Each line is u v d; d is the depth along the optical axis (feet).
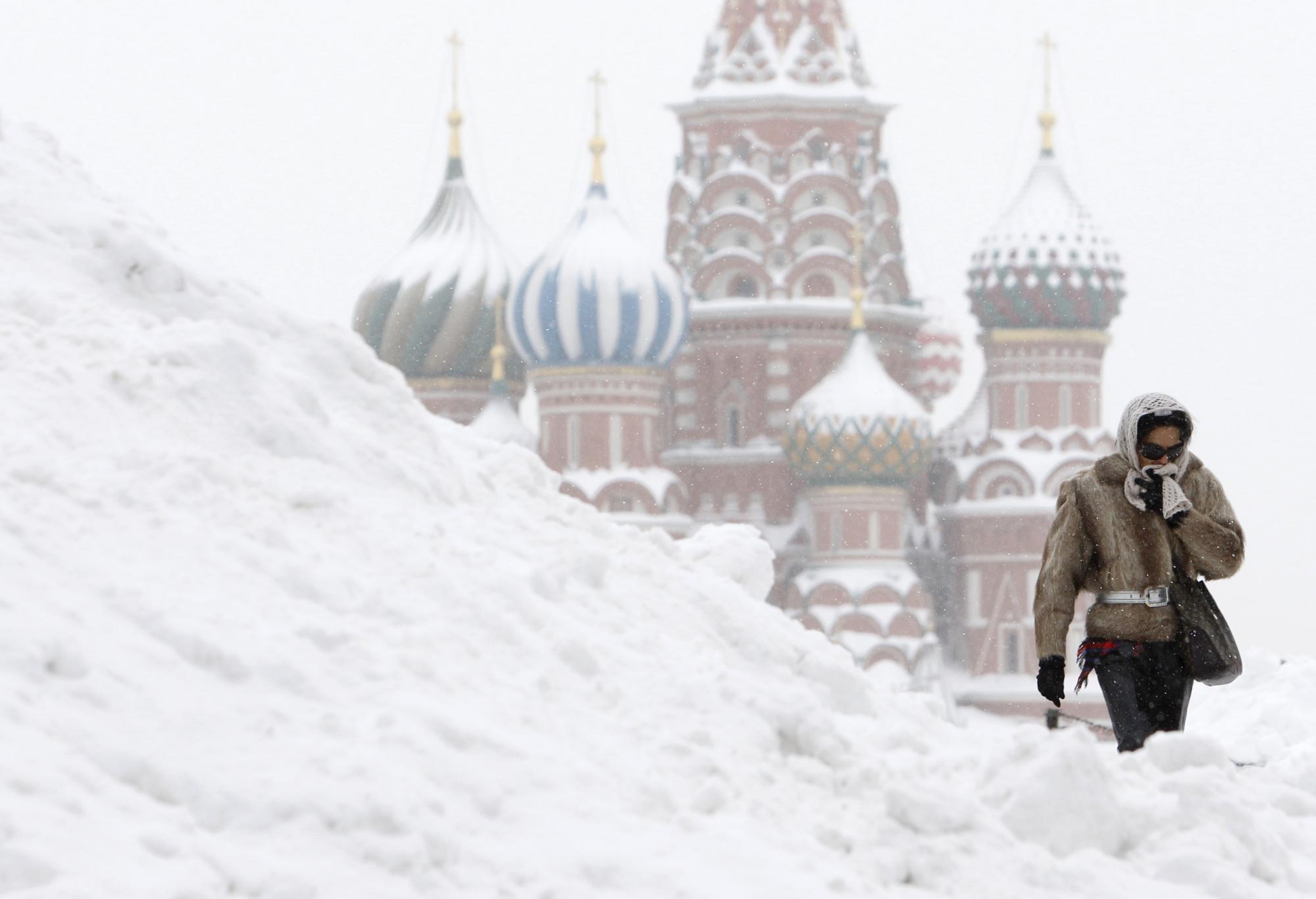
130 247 90.94
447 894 50.90
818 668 85.35
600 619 75.66
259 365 79.61
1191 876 63.31
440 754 56.95
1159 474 75.82
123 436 72.84
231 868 49.03
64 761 51.06
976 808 62.90
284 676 59.21
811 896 55.11
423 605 67.82
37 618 56.80
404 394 89.20
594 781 59.06
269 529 68.28
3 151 97.19
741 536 108.88
